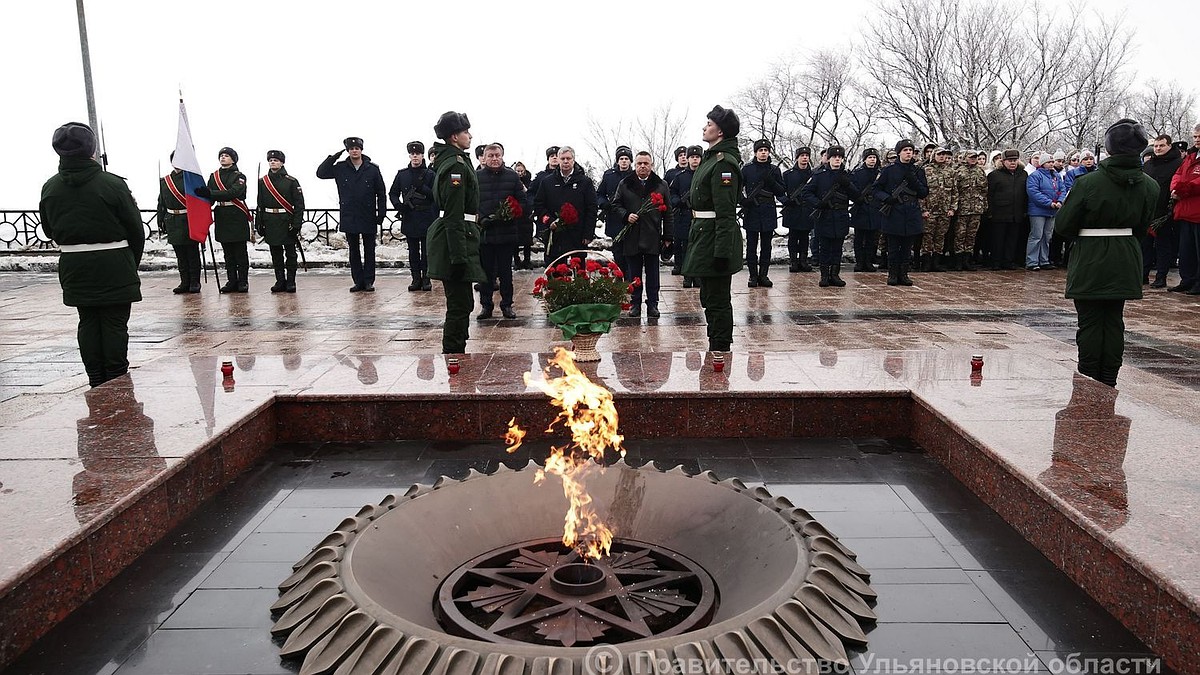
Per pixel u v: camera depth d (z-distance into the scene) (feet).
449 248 21.99
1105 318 19.83
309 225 63.26
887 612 9.97
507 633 9.11
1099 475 11.82
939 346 27.76
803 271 49.90
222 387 17.33
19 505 11.09
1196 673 8.43
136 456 13.03
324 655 8.69
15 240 63.10
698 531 11.62
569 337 19.11
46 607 9.75
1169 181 40.73
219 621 9.94
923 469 14.96
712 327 23.61
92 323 21.12
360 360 19.99
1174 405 18.75
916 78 98.94
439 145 22.48
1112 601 9.85
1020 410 15.17
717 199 22.29
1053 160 49.65
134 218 20.94
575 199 35.60
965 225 49.06
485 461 15.57
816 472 14.84
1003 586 10.61
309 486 14.43
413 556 10.80
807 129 107.14
